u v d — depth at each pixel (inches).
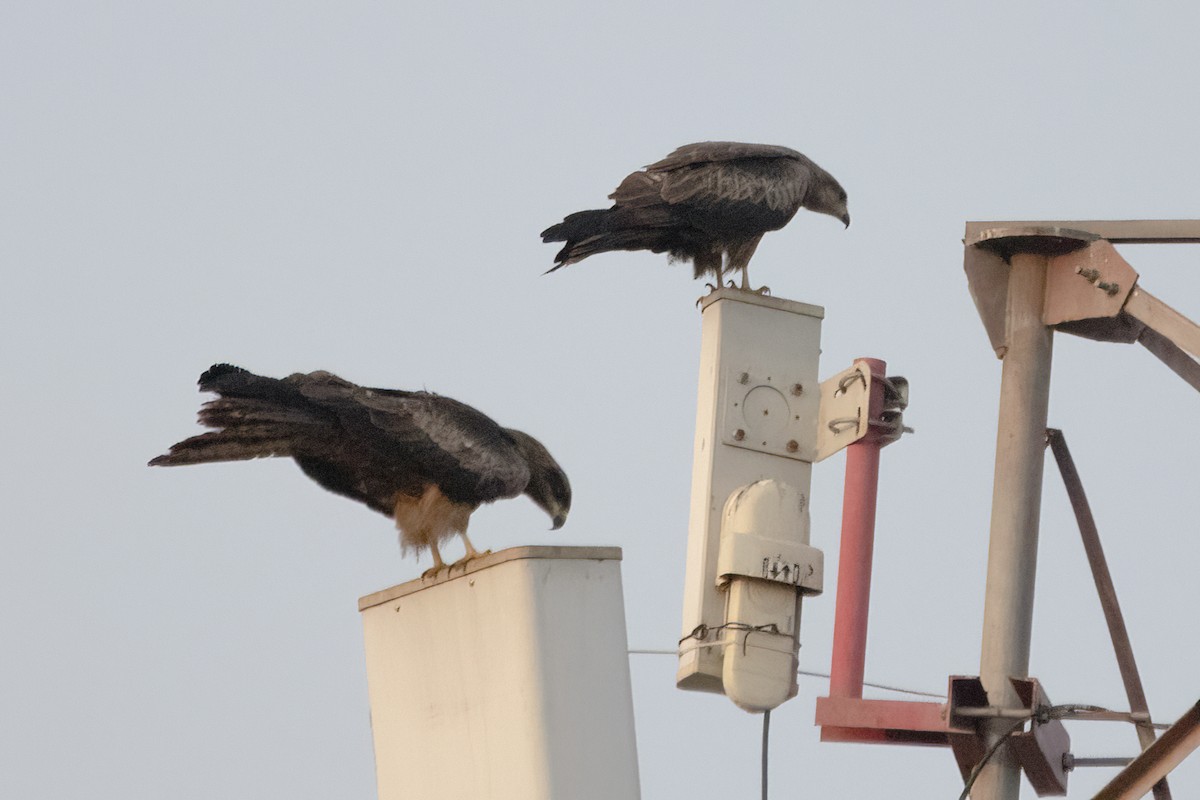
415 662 430.6
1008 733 511.8
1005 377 552.1
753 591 534.6
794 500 547.2
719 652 538.3
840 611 553.3
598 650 401.7
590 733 396.8
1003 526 539.5
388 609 440.5
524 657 397.7
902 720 526.6
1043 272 554.3
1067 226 549.3
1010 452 545.3
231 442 513.0
